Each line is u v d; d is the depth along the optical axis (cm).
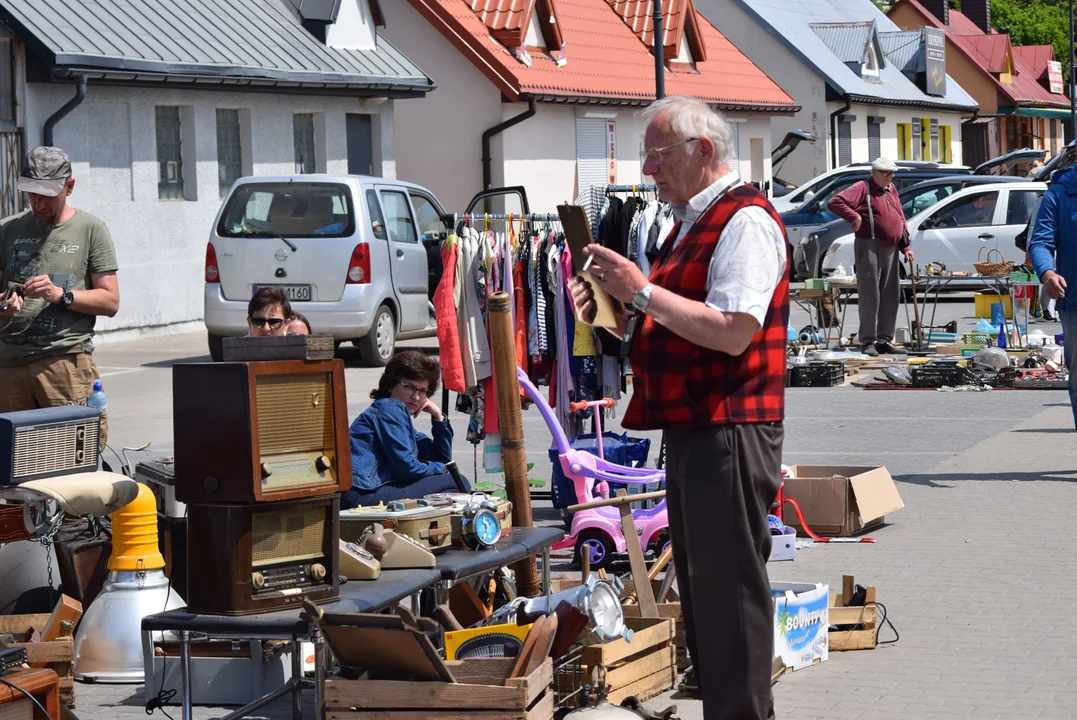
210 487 635
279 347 651
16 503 729
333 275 2169
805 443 1554
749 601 596
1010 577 974
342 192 2186
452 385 1152
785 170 5725
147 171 2759
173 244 2823
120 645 795
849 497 1123
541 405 1041
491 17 3916
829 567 1020
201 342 2683
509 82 3731
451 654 701
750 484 591
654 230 1182
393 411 888
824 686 761
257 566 645
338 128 3284
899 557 1043
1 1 2492
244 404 626
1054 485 1288
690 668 787
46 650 720
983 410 1772
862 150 6012
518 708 612
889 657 810
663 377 595
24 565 852
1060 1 11662
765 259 579
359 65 3303
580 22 4469
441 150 3828
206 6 3053
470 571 729
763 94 5081
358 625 622
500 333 842
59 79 2511
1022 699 730
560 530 818
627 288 570
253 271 2186
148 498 820
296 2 3278
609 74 4266
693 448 595
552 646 693
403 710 623
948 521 1159
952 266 3092
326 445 662
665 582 830
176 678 755
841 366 2062
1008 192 3083
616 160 4250
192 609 650
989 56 8069
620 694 724
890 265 2297
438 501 774
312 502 654
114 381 2111
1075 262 1258
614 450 1130
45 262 930
